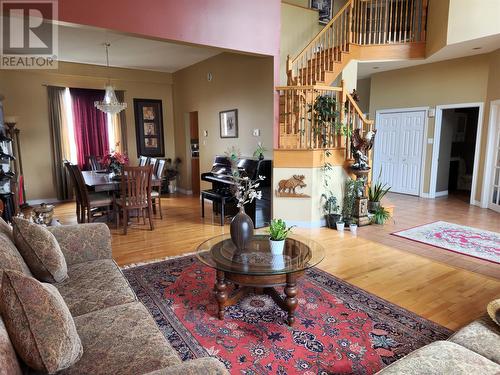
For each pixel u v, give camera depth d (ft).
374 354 6.84
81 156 23.34
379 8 24.11
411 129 24.29
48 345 3.79
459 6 16.99
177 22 13.56
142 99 25.55
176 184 27.25
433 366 4.37
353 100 16.71
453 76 21.48
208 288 9.70
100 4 11.95
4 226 7.02
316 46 22.52
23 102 21.30
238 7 15.02
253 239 9.53
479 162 20.98
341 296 9.23
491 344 5.01
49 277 6.57
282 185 16.17
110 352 4.53
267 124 16.92
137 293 9.37
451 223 16.94
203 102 22.57
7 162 16.21
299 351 6.93
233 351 6.92
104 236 8.25
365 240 14.24
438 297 9.23
